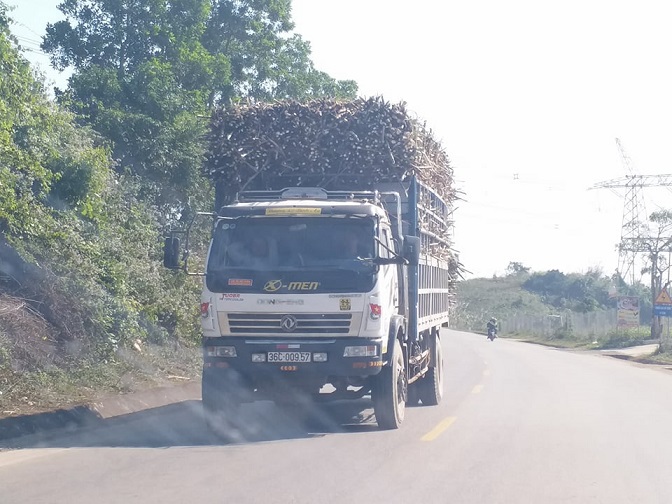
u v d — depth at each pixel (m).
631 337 45.56
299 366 10.50
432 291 14.77
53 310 14.02
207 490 7.61
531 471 8.71
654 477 8.53
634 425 12.25
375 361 10.58
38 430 11.00
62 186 15.20
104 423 12.12
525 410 13.97
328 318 10.52
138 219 18.84
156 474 8.34
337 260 10.65
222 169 12.80
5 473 8.41
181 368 17.73
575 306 78.12
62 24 27.73
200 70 26.31
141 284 17.62
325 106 12.97
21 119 13.81
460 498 7.43
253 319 10.59
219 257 10.81
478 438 10.78
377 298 10.60
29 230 13.45
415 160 12.81
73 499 7.27
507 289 105.06
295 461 9.05
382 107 12.82
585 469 8.88
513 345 45.56
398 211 12.43
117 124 21.61
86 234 15.89
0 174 12.45
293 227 10.87
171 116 22.86
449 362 28.00
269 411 13.50
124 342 15.84
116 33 27.56
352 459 9.20
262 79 31.36
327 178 12.97
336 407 14.17
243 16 31.14
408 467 8.78
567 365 26.92
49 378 12.98
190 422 12.39
